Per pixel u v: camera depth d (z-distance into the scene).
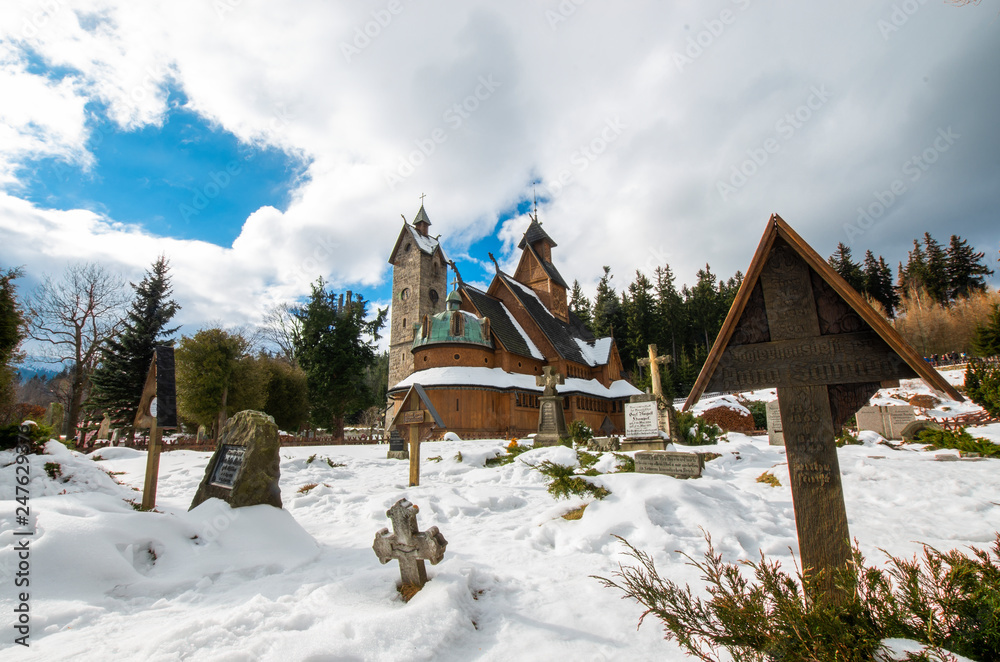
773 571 3.35
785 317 3.76
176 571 5.46
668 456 10.07
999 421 24.86
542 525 7.39
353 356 47.16
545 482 12.27
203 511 6.87
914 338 64.88
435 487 12.07
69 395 41.81
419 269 53.94
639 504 7.36
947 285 82.00
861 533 6.99
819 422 3.55
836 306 3.62
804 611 3.03
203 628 3.72
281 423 44.12
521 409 38.12
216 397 31.95
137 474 15.32
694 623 3.24
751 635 2.97
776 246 3.88
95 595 4.64
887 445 18.64
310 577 5.40
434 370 36.53
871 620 2.97
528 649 3.54
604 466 12.24
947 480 10.37
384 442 34.25
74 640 3.71
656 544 6.32
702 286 77.38
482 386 35.12
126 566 5.12
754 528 7.16
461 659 3.41
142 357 36.12
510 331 42.56
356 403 48.34
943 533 6.86
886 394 37.59
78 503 6.27
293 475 14.52
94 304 37.03
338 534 7.81
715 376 3.94
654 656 3.44
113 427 35.47
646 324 76.19
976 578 2.92
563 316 55.69
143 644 3.52
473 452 18.44
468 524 8.26
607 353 50.91
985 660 2.62
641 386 48.34
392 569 5.15
